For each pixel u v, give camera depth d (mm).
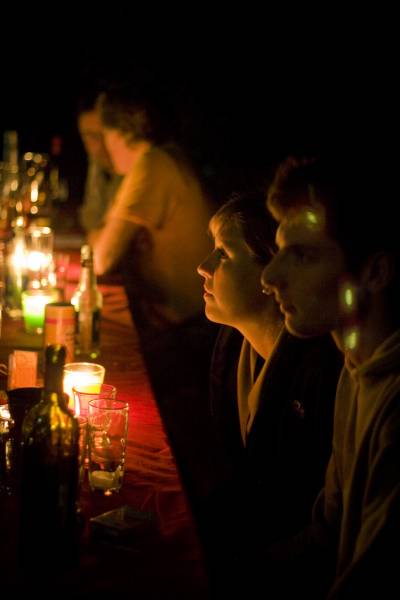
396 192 1026
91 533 1109
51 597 955
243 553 1411
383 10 7348
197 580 1007
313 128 7441
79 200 6422
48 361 1044
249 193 1528
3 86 7477
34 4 7473
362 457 1009
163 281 3016
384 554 903
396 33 7355
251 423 1441
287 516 1417
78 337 2143
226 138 7172
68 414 1044
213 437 2809
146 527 1126
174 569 1035
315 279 1086
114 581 1000
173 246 2969
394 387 978
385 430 953
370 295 1047
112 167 3801
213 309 1557
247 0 7410
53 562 1005
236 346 1706
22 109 7500
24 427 1042
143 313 3062
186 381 3002
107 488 1269
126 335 2385
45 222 3525
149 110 3027
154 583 998
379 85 7469
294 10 7441
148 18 7457
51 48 7516
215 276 1513
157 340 3029
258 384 1439
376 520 922
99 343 2205
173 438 2764
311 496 1395
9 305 2588
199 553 1080
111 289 3031
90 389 1623
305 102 7668
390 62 7418
